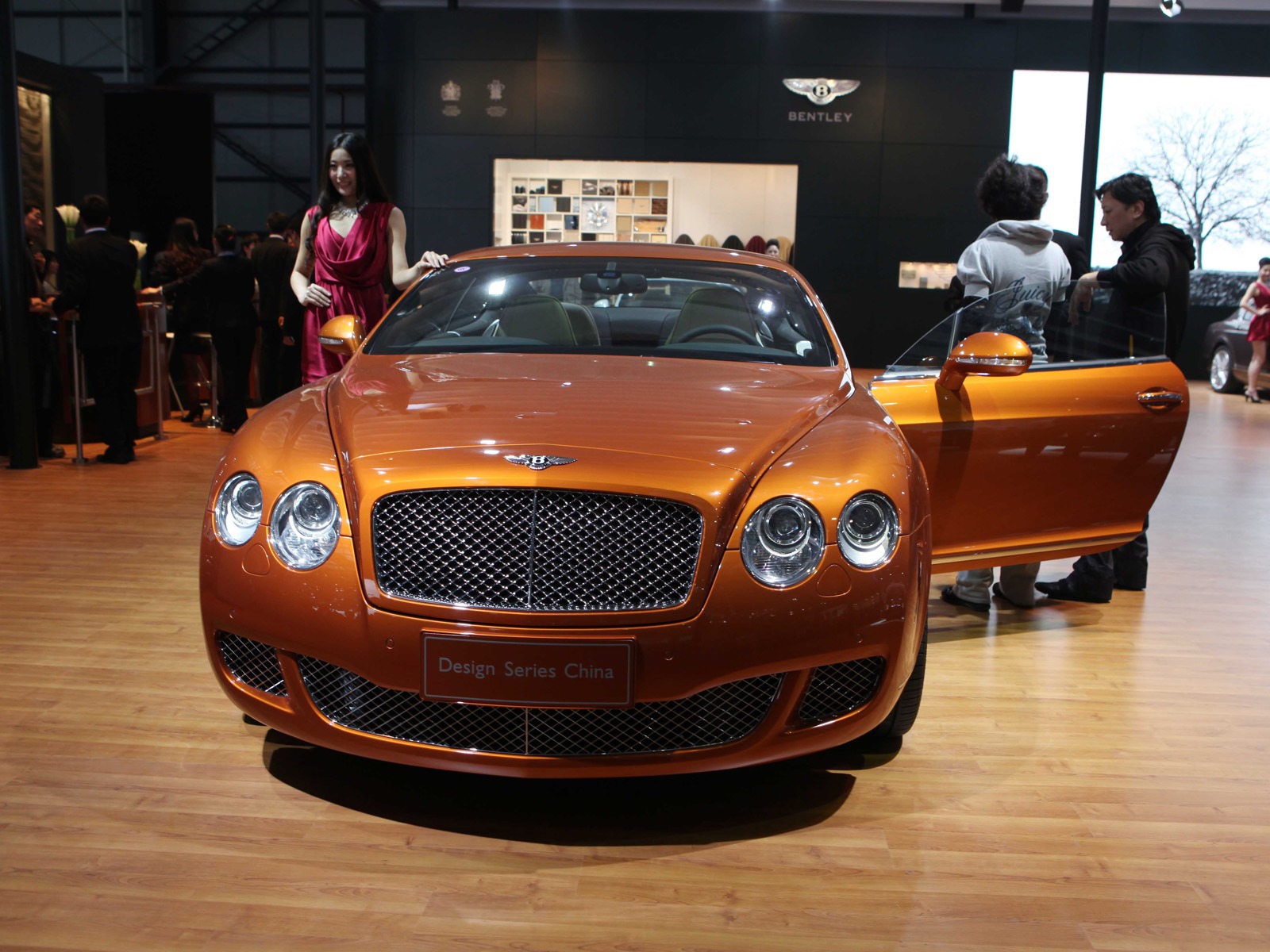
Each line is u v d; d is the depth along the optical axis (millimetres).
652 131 14273
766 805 2207
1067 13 14297
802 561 1963
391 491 1938
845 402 2404
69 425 7117
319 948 1676
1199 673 3127
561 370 2504
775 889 1888
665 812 2164
